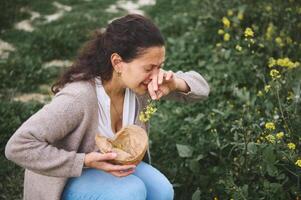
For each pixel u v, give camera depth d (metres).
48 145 2.31
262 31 5.63
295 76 3.97
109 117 2.50
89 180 2.53
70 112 2.32
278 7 5.54
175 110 4.48
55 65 5.46
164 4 7.09
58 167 2.30
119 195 2.46
